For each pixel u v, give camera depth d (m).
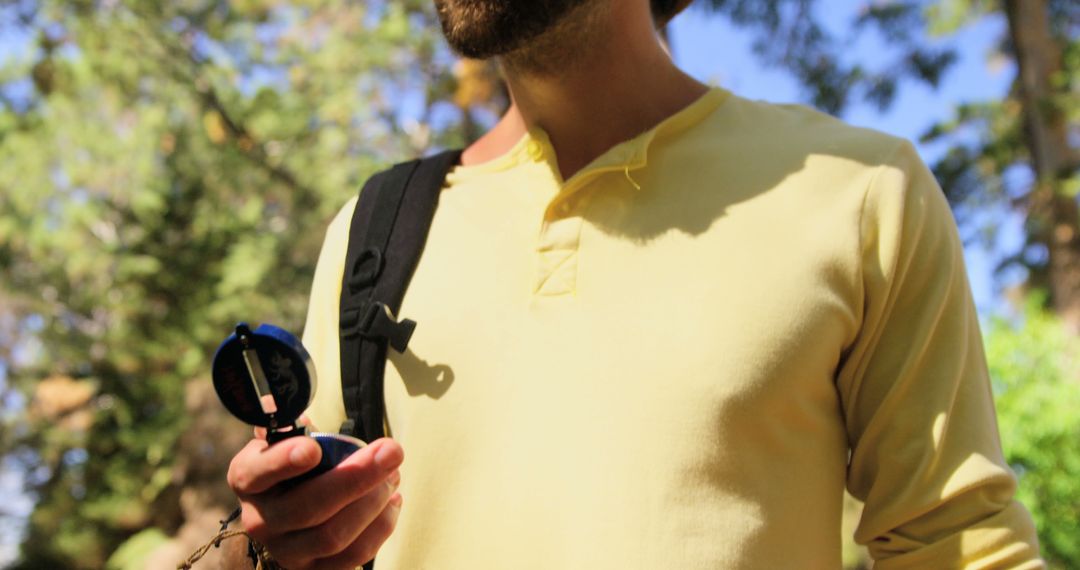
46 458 13.32
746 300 1.08
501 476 1.07
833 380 1.15
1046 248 11.95
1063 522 6.17
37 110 11.97
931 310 1.16
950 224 1.22
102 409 13.12
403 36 10.19
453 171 1.35
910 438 1.15
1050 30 11.46
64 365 13.44
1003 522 1.12
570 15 1.18
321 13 10.52
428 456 1.11
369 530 0.99
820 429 1.11
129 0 9.96
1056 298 10.56
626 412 1.05
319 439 0.95
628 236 1.15
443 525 1.09
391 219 1.28
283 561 0.97
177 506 12.09
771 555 1.03
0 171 12.64
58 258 13.28
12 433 13.46
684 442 1.03
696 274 1.11
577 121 1.26
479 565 1.05
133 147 12.61
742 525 1.02
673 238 1.13
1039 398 6.45
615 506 1.02
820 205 1.14
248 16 10.54
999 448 1.19
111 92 10.83
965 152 11.82
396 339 1.17
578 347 1.10
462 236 1.23
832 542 1.11
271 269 10.88
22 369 13.61
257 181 11.23
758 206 1.14
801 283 1.09
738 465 1.04
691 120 1.24
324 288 1.33
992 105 11.41
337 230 1.38
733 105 1.28
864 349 1.15
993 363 6.74
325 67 10.45
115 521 12.27
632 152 1.18
